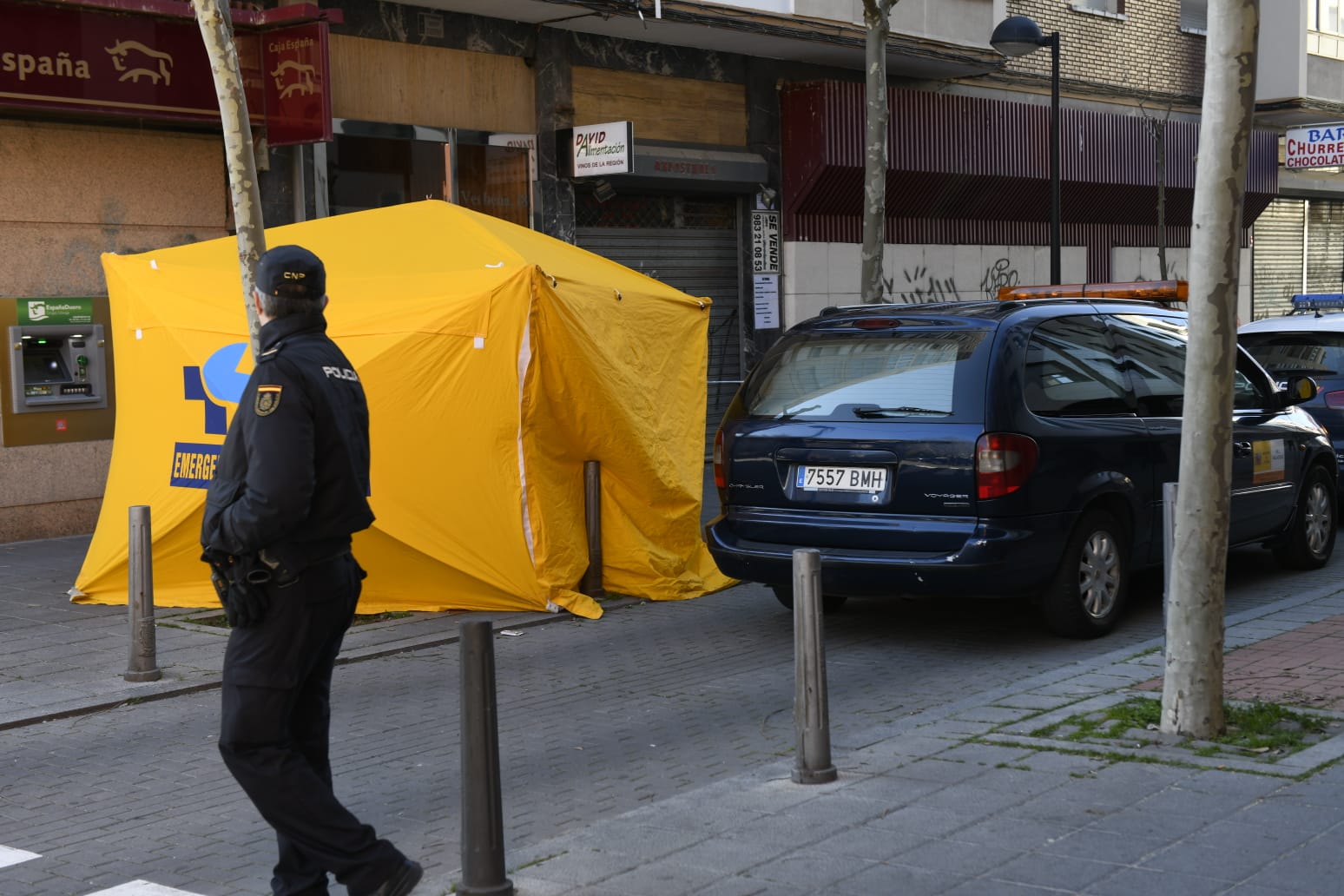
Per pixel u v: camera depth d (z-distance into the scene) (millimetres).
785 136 19859
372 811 5648
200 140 14062
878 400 8281
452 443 9516
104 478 13609
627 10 16328
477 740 4230
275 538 4035
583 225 17844
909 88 21812
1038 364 8305
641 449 10133
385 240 10422
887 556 8062
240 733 4121
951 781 5359
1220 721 5824
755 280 19703
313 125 13516
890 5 13141
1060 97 24500
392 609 9688
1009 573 7895
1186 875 4254
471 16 16172
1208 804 4934
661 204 18719
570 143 17016
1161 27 26625
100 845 5344
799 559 5457
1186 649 5828
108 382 13547
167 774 6293
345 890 4754
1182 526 5820
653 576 10211
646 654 8523
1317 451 10680
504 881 4262
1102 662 7504
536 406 9586
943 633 8867
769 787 5418
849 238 20734
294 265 4250
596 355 9797
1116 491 8508
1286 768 5316
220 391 9680
